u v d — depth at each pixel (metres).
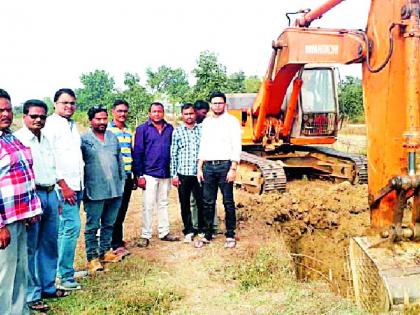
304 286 5.47
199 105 7.39
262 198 9.77
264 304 4.91
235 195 10.60
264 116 11.20
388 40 4.67
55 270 5.04
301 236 8.64
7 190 3.99
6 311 4.02
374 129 4.85
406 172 4.65
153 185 6.81
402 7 4.42
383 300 4.19
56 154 5.14
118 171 6.01
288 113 10.99
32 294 4.79
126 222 8.32
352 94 23.34
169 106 28.83
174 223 8.09
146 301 4.96
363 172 11.03
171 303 5.03
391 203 4.72
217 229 7.56
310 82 11.38
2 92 4.00
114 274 5.75
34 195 4.25
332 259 7.66
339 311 4.57
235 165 6.52
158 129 6.80
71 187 5.21
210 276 5.75
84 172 5.76
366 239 4.71
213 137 6.56
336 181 11.90
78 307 4.82
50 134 5.12
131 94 26.97
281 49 9.27
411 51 4.32
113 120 6.61
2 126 4.00
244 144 11.90
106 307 4.82
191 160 6.90
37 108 4.65
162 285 5.40
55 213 4.88
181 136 6.88
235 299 5.09
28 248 4.73
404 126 4.61
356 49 5.25
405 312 4.08
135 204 9.81
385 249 4.50
